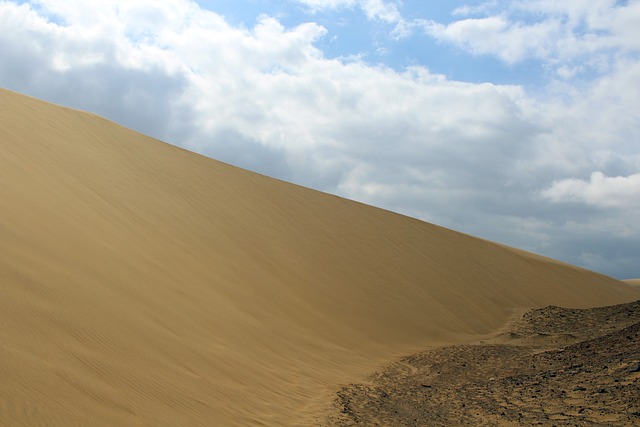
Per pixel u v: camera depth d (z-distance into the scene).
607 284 40.34
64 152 20.03
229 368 10.91
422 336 21.02
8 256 9.52
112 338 9.05
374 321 20.50
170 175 24.47
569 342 20.27
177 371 9.38
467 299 26.88
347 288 22.34
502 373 14.42
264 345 13.72
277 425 8.98
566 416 9.34
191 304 13.23
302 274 21.52
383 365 15.99
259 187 29.05
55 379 6.84
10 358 6.70
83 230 13.47
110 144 24.03
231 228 22.34
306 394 11.38
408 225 33.72
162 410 7.61
